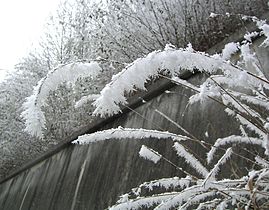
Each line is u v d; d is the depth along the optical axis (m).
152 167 3.27
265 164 1.43
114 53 5.23
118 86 1.09
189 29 4.62
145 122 3.98
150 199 1.39
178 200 1.31
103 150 4.31
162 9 4.94
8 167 7.14
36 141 6.66
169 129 3.49
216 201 1.38
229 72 1.32
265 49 3.22
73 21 6.70
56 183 4.85
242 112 1.64
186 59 1.14
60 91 5.77
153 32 4.72
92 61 1.29
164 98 3.96
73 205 4.12
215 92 1.46
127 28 5.05
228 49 1.39
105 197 3.65
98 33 5.50
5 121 7.15
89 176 4.21
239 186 1.31
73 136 5.24
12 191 6.03
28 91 7.20
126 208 1.39
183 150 1.58
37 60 7.32
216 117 3.01
